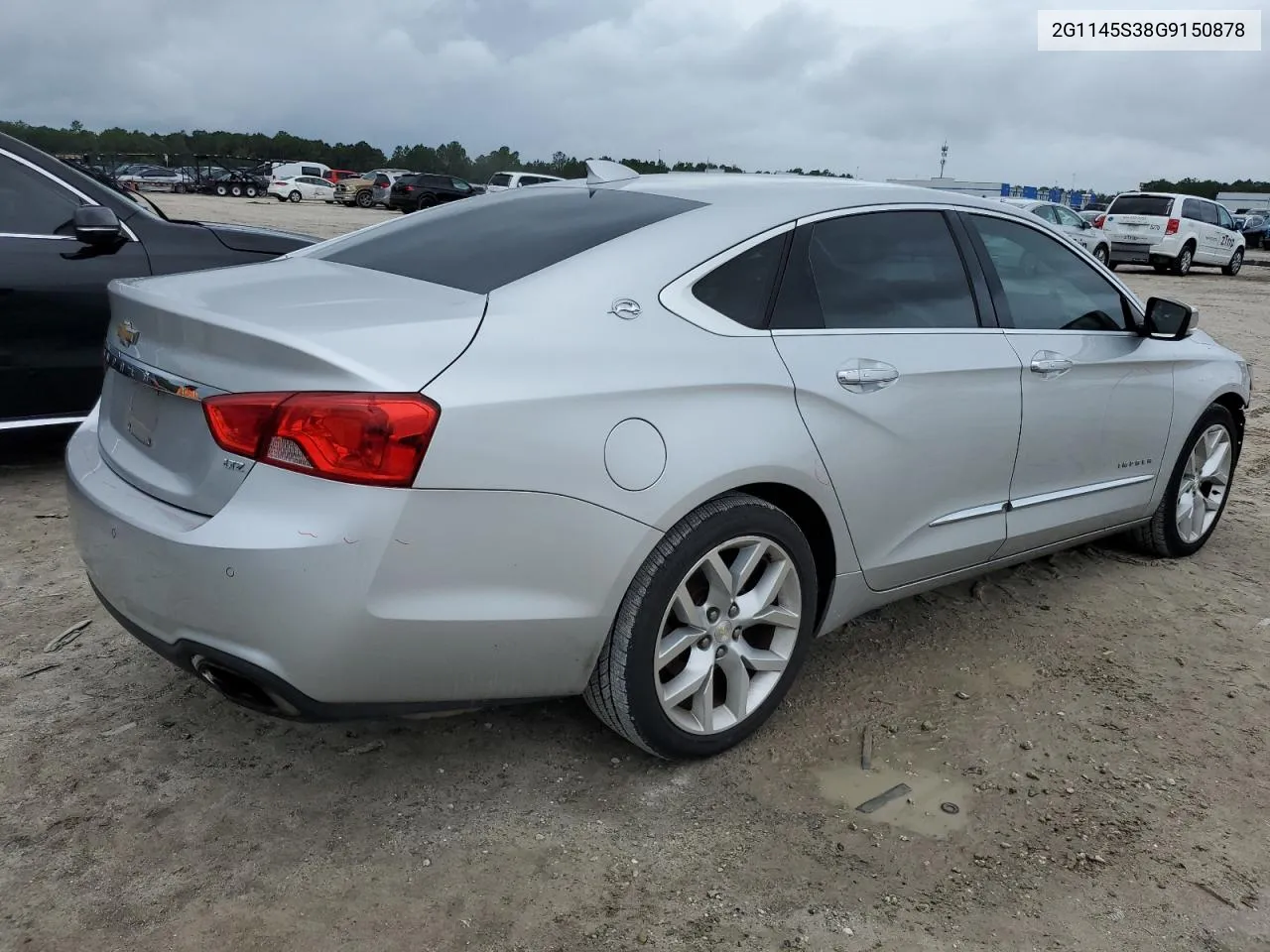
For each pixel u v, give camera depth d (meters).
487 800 2.54
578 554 2.29
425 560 2.12
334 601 2.06
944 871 2.34
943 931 2.15
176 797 2.49
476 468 2.14
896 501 2.98
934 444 3.04
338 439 2.04
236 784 2.56
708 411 2.48
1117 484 3.91
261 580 2.06
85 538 2.49
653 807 2.54
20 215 4.62
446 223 3.11
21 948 2.00
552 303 2.41
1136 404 3.86
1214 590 4.11
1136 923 2.20
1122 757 2.85
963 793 2.65
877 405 2.86
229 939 2.05
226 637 2.14
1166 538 4.34
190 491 2.25
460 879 2.25
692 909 2.19
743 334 2.64
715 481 2.46
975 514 3.29
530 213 3.01
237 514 2.11
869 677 3.25
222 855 2.30
